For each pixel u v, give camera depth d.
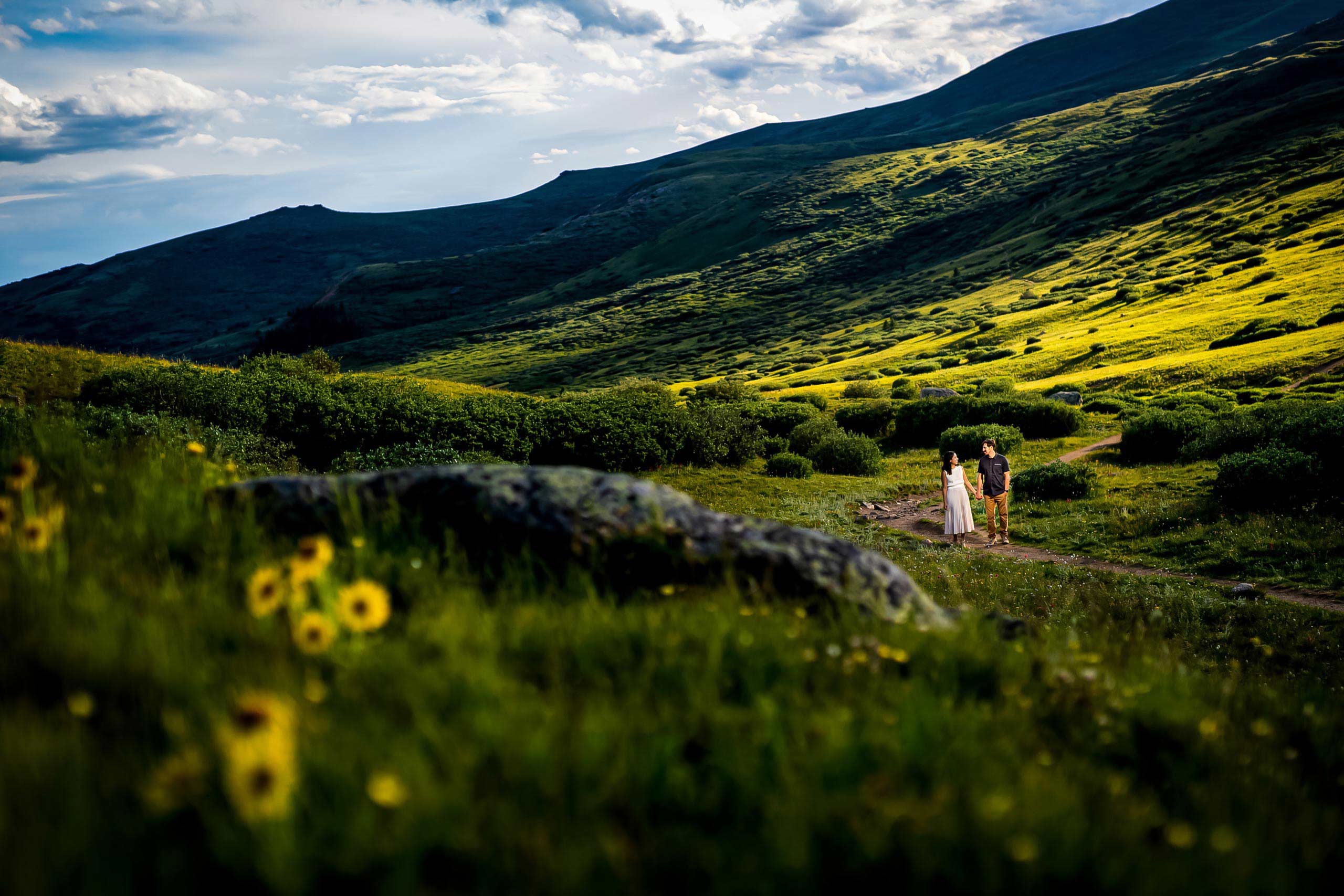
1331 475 15.94
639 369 152.38
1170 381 47.22
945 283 156.12
